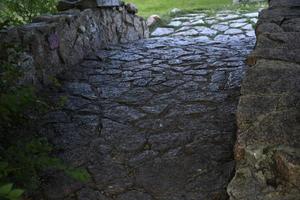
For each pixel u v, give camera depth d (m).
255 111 2.38
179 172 2.92
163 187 2.77
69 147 3.34
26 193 2.71
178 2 13.82
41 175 2.94
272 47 3.26
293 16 4.11
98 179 2.91
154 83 4.68
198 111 3.83
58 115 3.90
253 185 2.01
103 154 3.22
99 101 4.25
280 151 2.04
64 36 5.26
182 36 10.35
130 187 2.80
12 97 2.53
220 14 11.85
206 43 6.87
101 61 5.75
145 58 5.82
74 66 5.48
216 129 3.46
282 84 2.64
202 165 2.97
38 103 3.47
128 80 4.86
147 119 3.76
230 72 4.86
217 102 4.00
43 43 4.70
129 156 3.17
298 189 1.93
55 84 4.11
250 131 2.22
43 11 6.25
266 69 2.86
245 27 10.55
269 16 4.16
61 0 6.49
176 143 3.30
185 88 4.45
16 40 4.12
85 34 6.01
